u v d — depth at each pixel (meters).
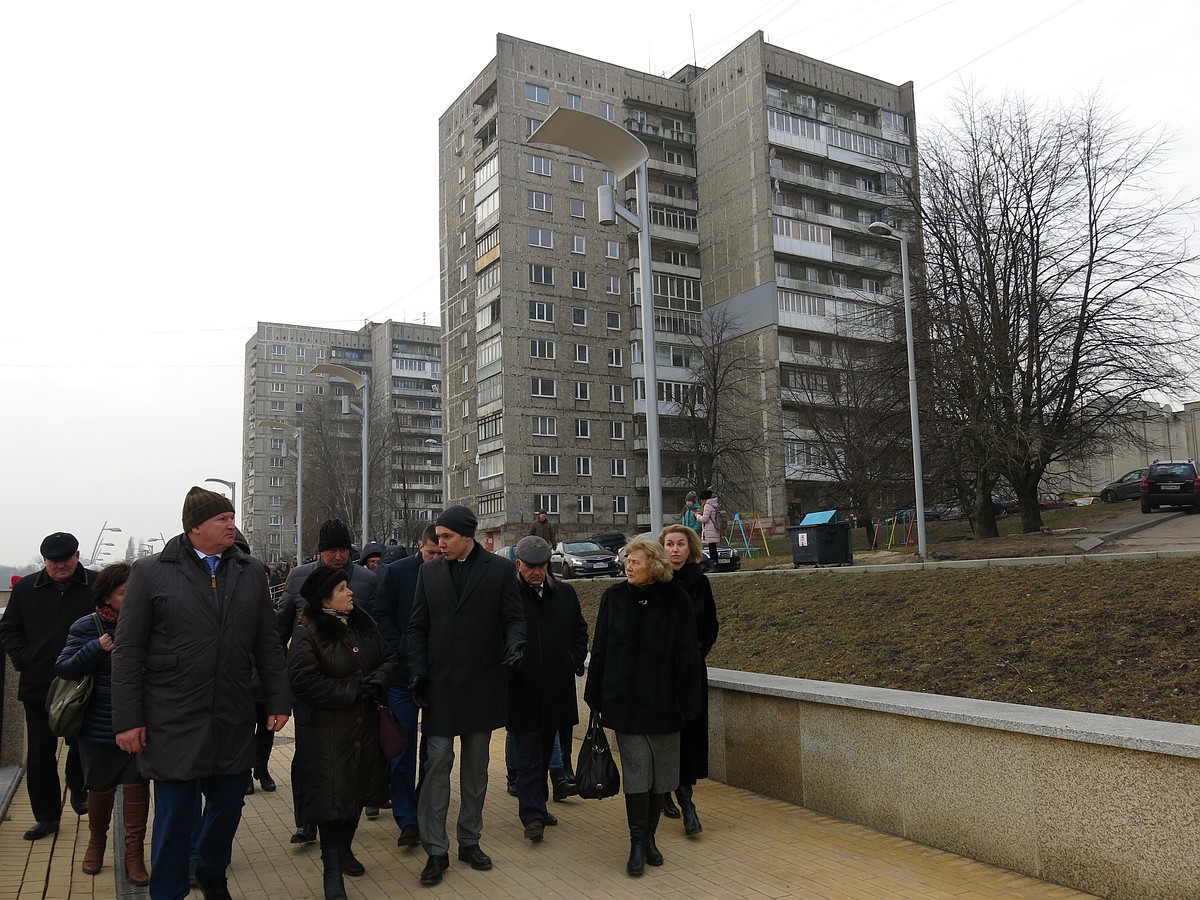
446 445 63.56
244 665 4.91
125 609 4.70
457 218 63.38
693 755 6.35
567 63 59.50
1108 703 7.28
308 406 82.94
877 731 6.32
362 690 5.36
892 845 5.96
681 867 5.69
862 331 34.75
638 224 12.12
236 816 4.99
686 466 50.28
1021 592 10.26
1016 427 24.81
